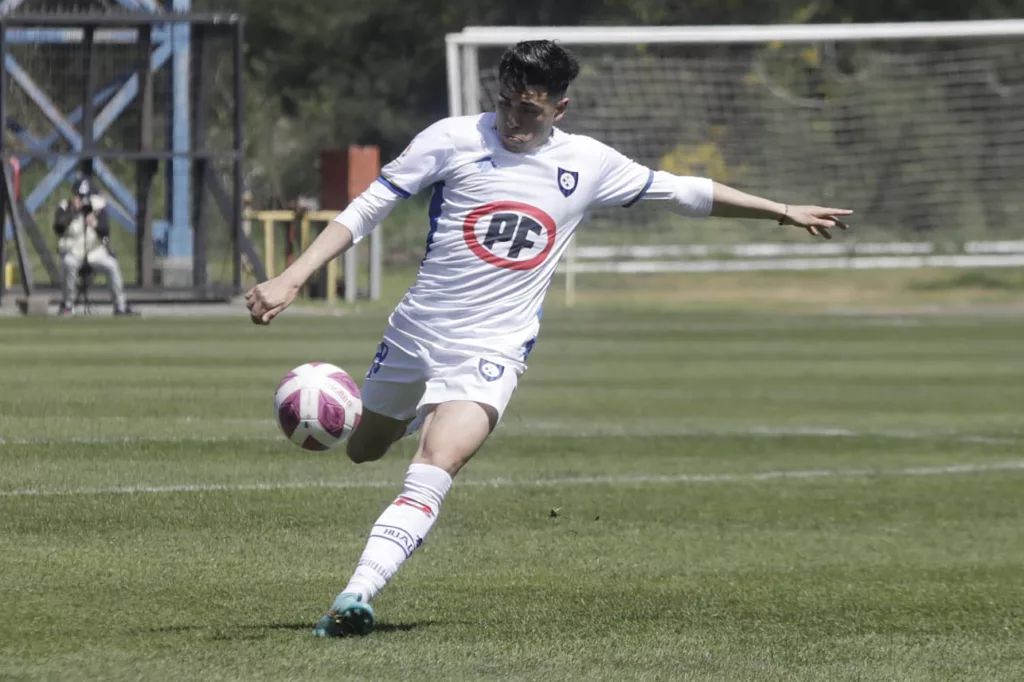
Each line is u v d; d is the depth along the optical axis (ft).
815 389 184.44
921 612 71.31
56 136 315.37
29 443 119.65
